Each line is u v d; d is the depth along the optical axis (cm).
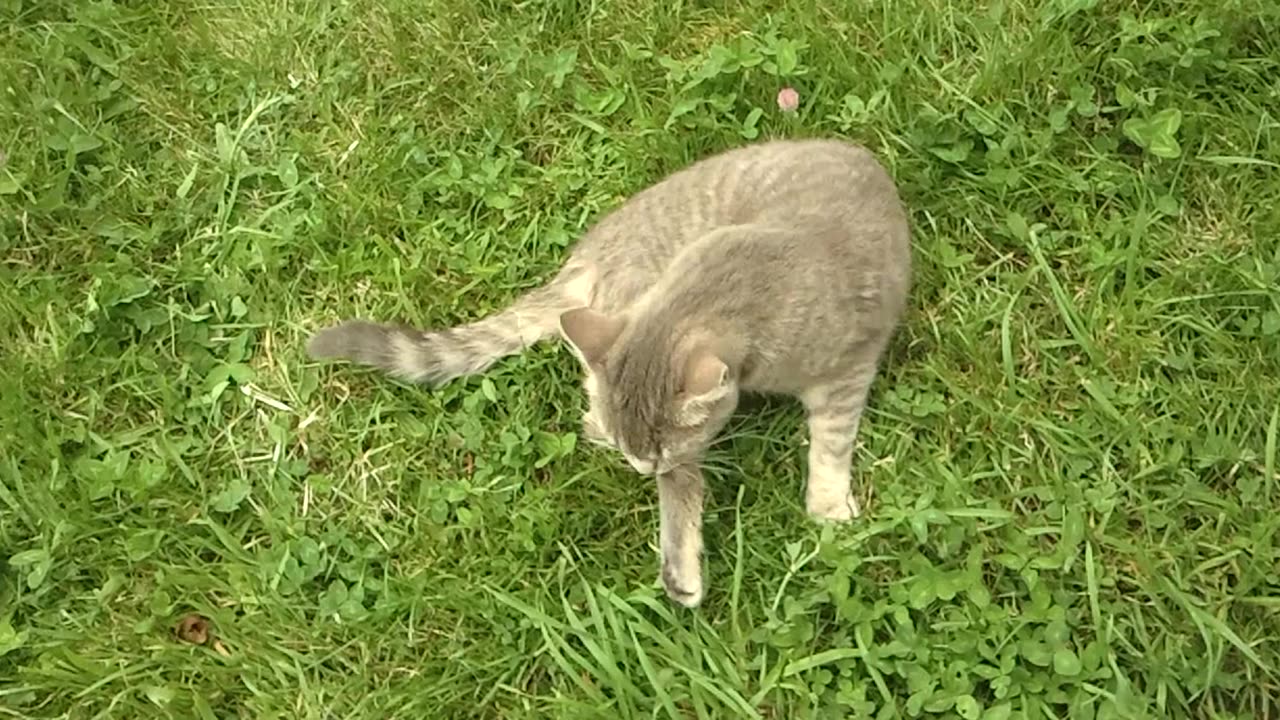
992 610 168
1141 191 186
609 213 187
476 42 201
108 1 205
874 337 176
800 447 180
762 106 195
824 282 171
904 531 173
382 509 180
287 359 187
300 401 185
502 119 196
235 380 186
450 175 194
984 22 194
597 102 196
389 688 172
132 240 192
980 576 169
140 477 179
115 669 172
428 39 201
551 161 196
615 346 166
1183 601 167
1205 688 165
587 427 178
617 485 179
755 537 175
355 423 184
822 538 172
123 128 199
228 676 173
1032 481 175
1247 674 166
